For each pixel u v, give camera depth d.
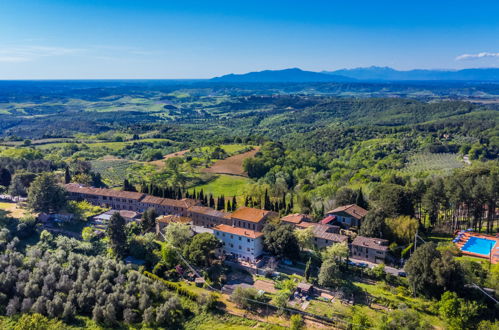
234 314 111.19
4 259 129.00
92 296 116.12
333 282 117.75
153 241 148.62
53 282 120.56
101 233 159.12
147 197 193.88
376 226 141.25
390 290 115.81
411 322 96.44
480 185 144.75
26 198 191.12
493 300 103.06
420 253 112.88
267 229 142.25
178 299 114.69
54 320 106.75
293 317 103.06
